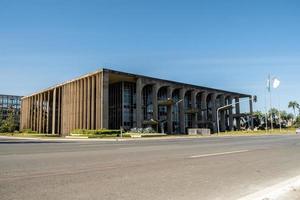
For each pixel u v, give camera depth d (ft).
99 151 51.57
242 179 27.02
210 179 26.55
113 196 19.93
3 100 390.01
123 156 43.04
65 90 236.22
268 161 40.60
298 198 19.93
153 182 24.61
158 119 237.04
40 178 25.14
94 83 203.51
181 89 250.57
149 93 236.84
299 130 228.22
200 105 277.85
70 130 223.51
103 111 190.60
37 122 278.26
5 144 79.56
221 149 60.18
